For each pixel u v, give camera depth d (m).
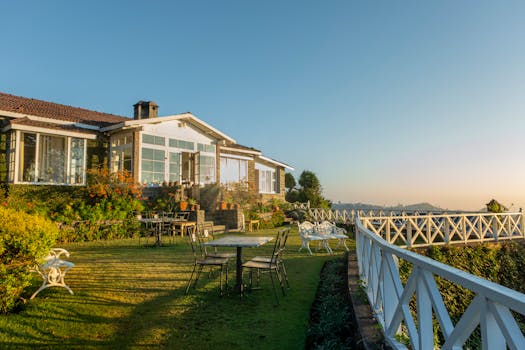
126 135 13.85
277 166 24.66
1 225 3.85
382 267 3.20
